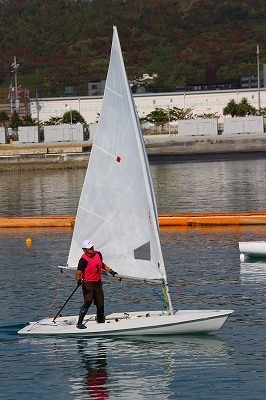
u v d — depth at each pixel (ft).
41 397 131.03
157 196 424.87
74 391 132.87
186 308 179.63
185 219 307.58
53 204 407.44
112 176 156.35
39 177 602.85
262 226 301.84
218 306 180.96
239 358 144.66
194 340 154.81
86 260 154.71
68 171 652.07
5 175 644.27
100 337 157.38
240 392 130.31
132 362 144.15
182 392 131.13
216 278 211.61
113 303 185.57
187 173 577.43
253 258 236.63
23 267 236.22
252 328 162.20
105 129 157.28
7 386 135.95
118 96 157.07
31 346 154.51
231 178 520.42
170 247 262.06
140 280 156.04
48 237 293.23
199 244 266.16
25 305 188.03
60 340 156.76
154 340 154.81
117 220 156.46
